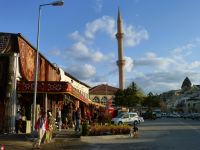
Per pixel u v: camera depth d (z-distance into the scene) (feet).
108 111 160.97
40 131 62.44
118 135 83.35
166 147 61.41
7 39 88.02
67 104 117.08
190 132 102.32
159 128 123.24
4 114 84.79
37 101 95.81
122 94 313.94
